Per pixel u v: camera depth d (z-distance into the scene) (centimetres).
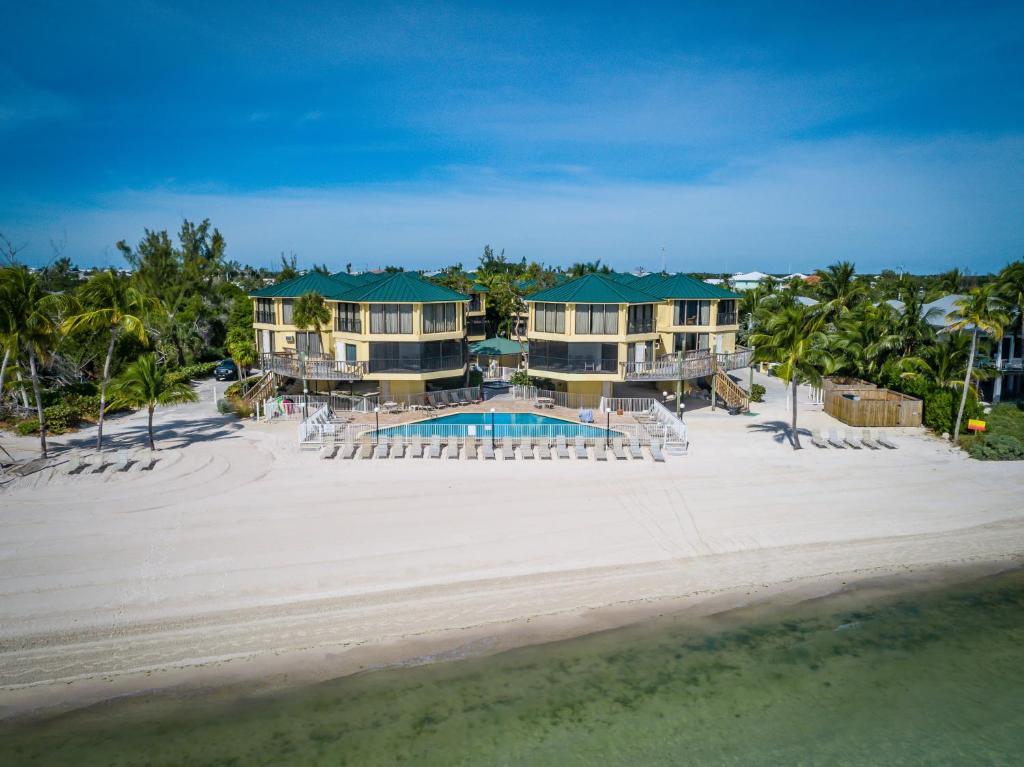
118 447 3694
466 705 1758
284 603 2141
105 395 3644
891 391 4653
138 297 3625
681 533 2666
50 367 4884
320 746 1611
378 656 1933
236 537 2558
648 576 2364
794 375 3712
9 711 1686
